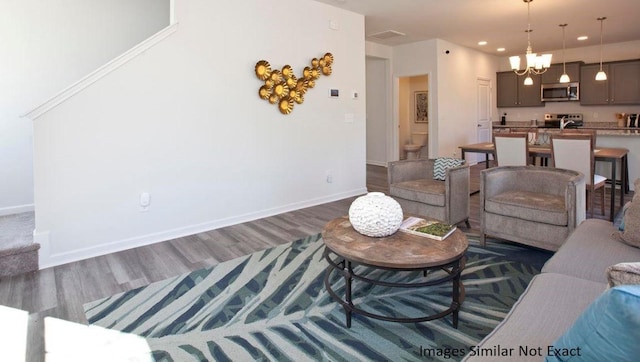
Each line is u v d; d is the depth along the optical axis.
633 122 7.16
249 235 3.80
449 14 5.36
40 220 3.07
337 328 2.13
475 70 8.23
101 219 3.36
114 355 1.94
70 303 2.48
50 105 3.05
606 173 5.16
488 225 3.23
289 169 4.68
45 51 4.04
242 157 4.22
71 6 4.14
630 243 1.97
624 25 6.08
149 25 4.66
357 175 5.55
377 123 8.19
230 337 2.07
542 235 2.91
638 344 0.79
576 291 1.53
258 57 4.22
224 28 3.93
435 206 3.62
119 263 3.15
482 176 3.24
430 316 2.08
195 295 2.56
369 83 8.24
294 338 2.04
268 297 2.50
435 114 7.27
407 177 4.08
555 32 6.53
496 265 2.89
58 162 3.12
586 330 0.89
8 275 2.93
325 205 4.99
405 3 4.88
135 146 3.49
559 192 3.16
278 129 4.51
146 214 3.61
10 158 3.98
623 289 0.82
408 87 9.17
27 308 2.42
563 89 7.94
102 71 3.26
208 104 3.90
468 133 8.15
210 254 3.31
